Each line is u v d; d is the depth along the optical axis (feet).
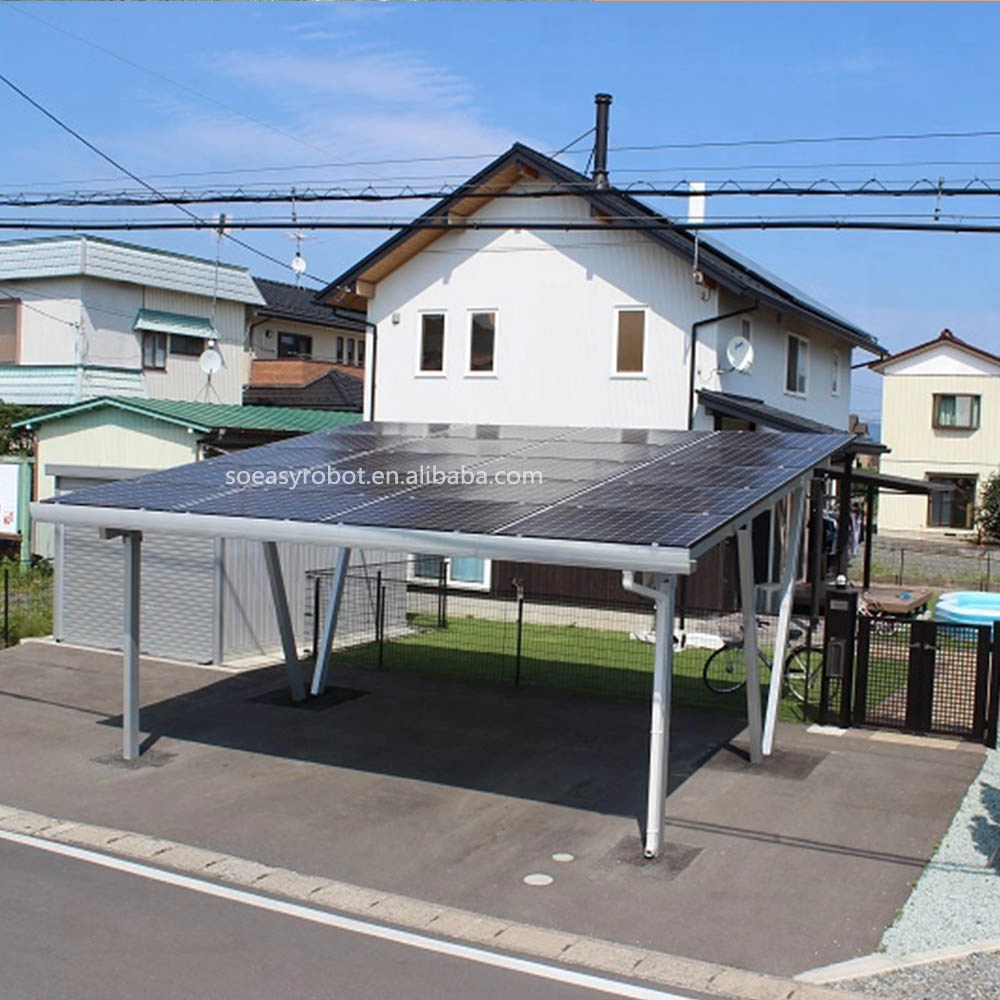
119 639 49.34
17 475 71.92
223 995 18.30
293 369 106.42
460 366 65.98
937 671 36.22
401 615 55.67
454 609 62.90
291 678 40.37
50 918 21.48
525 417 64.08
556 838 27.02
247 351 106.32
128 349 91.25
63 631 50.72
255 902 22.84
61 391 87.10
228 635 47.19
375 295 68.59
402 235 64.95
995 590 85.46
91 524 30.53
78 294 87.15
